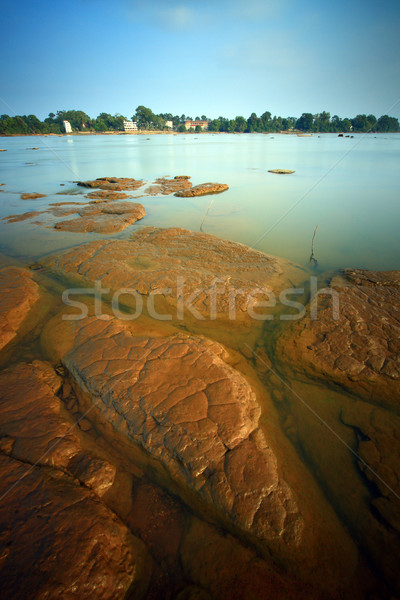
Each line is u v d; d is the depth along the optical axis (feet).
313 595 9.39
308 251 35.60
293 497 11.60
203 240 37.50
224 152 164.04
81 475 12.35
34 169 109.50
